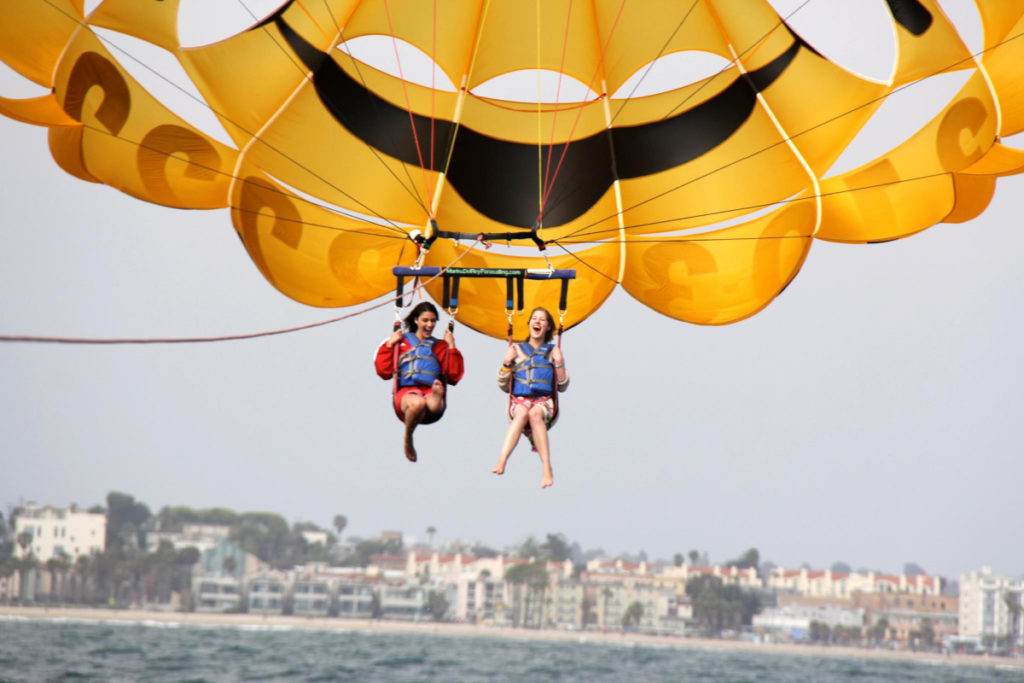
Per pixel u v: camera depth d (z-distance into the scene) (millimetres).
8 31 50844
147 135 57562
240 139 61875
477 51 64562
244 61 60219
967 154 58219
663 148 66312
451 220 67750
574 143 67250
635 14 61969
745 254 65062
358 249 65688
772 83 62844
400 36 63125
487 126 66938
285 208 63156
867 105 61562
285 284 63750
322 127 63969
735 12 60781
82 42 52938
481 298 68250
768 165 64875
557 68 65500
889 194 62156
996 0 54594
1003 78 56250
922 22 57531
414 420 52250
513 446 52875
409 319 54812
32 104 53094
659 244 67188
